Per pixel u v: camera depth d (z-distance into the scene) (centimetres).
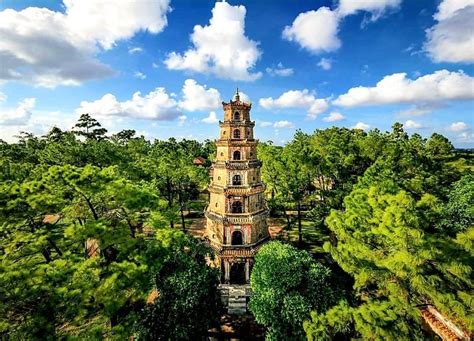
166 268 2548
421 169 4359
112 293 1573
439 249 1515
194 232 5412
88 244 3053
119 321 1878
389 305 1546
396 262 1510
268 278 2505
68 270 1488
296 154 4600
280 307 2402
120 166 5375
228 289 3362
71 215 2078
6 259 1512
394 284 1653
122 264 1656
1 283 1290
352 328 1933
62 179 1828
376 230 1628
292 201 4722
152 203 2008
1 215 1664
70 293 1375
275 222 5909
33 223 1906
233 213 3478
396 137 7294
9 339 1277
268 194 6969
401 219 1523
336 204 4262
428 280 1484
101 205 2108
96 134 8088
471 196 2461
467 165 4912
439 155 5794
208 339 2680
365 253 1762
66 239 1880
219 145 3581
